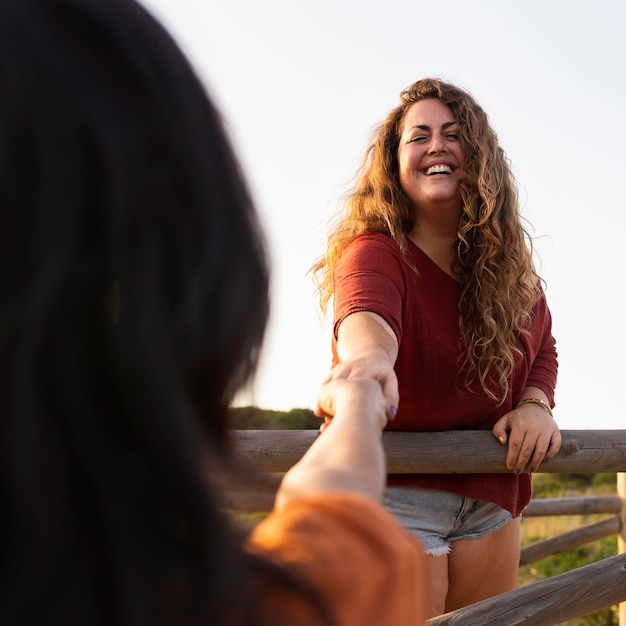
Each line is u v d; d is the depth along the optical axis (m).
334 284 2.30
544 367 2.55
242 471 0.54
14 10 0.47
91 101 0.46
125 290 0.44
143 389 0.44
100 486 0.42
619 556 2.42
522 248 2.41
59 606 0.41
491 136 2.43
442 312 2.32
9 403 0.41
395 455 2.33
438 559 2.36
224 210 0.50
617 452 2.54
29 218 0.43
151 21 0.52
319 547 0.51
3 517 0.41
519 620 2.26
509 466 2.34
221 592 0.44
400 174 2.44
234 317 0.48
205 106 0.52
